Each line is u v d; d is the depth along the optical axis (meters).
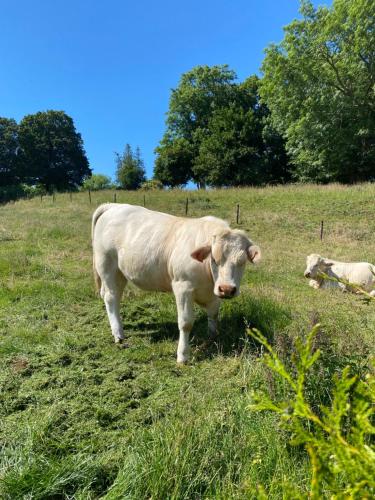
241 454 2.78
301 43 29.55
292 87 30.33
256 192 22.91
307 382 3.06
